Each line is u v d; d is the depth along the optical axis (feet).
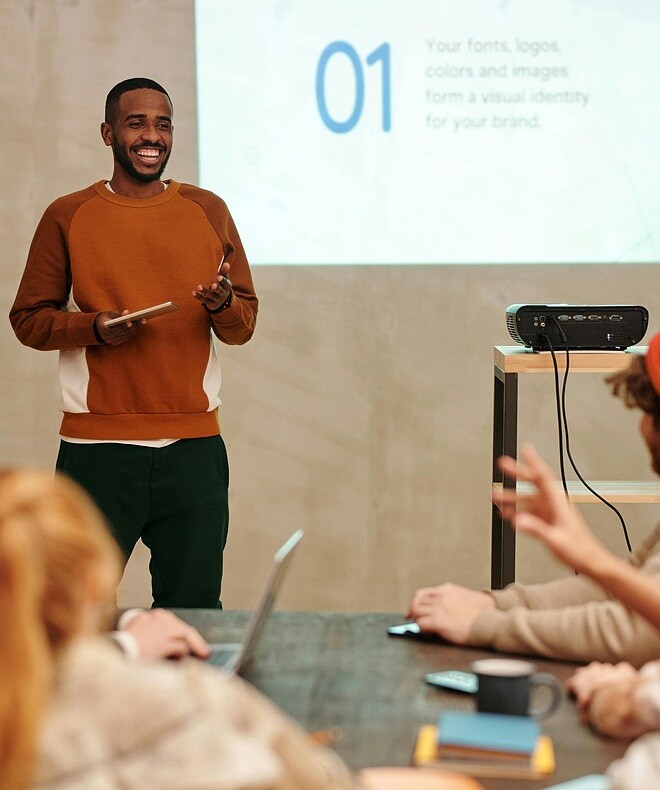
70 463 10.25
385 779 4.16
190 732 3.13
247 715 3.36
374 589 13.85
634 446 13.67
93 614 3.24
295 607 13.87
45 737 3.04
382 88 13.03
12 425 13.61
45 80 13.15
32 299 10.25
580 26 12.94
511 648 5.82
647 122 13.06
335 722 4.94
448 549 13.82
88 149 13.25
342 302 13.42
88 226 10.15
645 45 12.95
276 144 13.10
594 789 4.06
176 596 10.44
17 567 2.86
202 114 13.04
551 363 9.70
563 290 13.35
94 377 10.10
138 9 13.05
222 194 13.16
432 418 13.65
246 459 13.70
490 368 13.53
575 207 13.19
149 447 10.15
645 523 13.70
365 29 12.94
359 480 13.73
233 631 6.27
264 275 13.35
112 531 10.20
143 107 10.18
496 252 13.26
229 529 13.78
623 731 4.76
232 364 13.56
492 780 4.39
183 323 10.16
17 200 13.30
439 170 13.14
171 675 3.32
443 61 13.00
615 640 5.52
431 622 6.07
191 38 13.10
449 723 4.66
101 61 13.12
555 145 13.10
